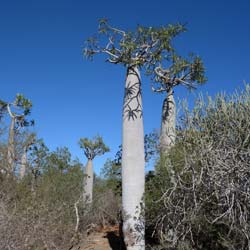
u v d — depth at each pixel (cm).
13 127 1281
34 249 866
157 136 1198
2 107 1457
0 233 788
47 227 904
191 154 698
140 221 988
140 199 1007
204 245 737
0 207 852
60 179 1324
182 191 712
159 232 836
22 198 1019
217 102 732
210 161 644
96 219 1470
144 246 979
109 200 1672
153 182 973
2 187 1037
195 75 1081
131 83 1073
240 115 679
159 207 881
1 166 1136
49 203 1065
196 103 750
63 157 1501
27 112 1479
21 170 1224
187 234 743
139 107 1065
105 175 2011
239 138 643
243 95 700
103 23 1027
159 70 1085
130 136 1042
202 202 677
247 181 607
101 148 1812
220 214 642
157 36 1008
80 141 1805
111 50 1052
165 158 883
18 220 844
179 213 726
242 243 629
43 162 1339
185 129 749
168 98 1102
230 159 627
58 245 969
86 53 1056
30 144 1288
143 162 1044
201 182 663
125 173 1029
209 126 714
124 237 1004
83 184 1515
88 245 1160
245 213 612
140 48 1041
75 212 1219
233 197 607
